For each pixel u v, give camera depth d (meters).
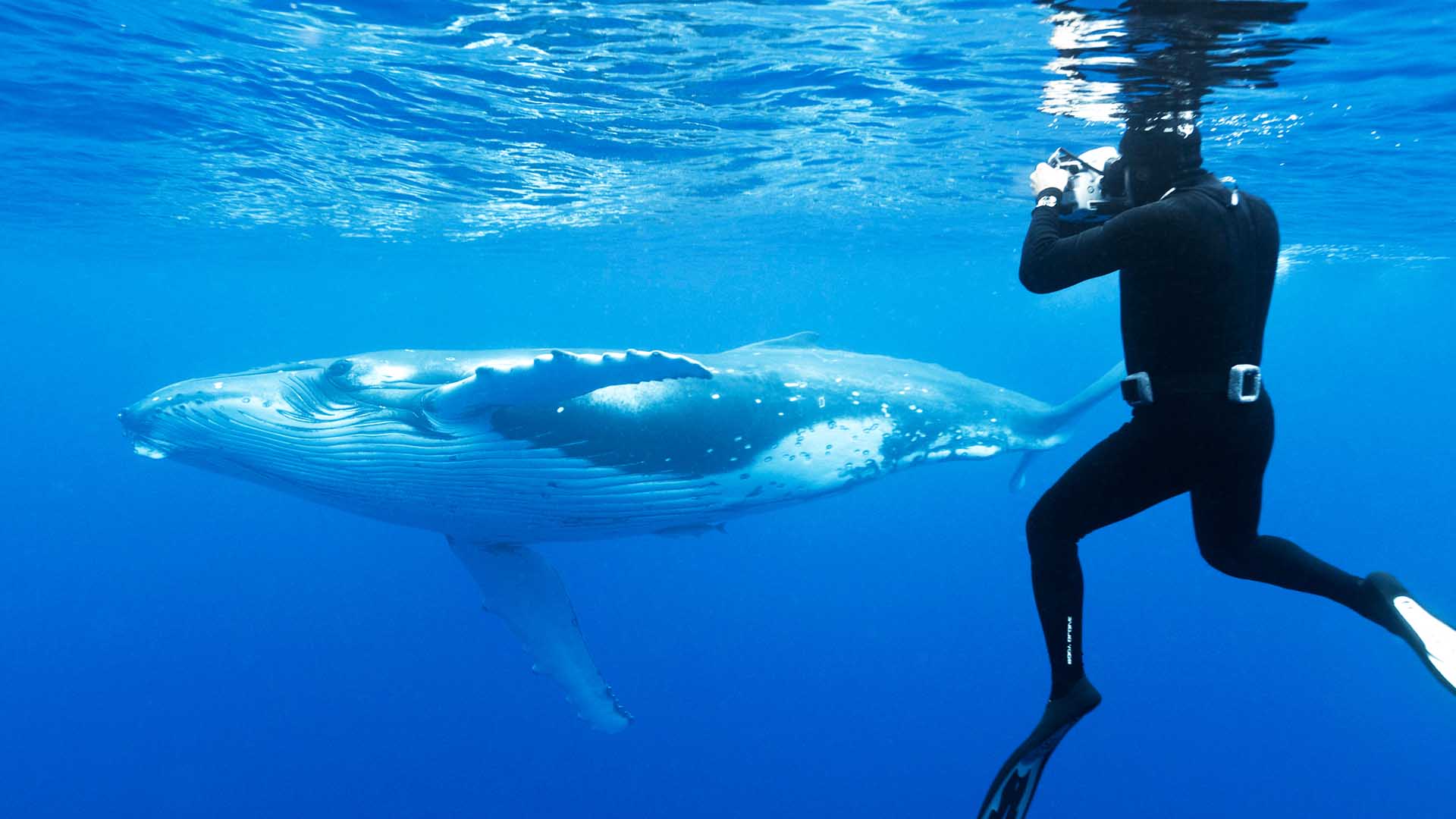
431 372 6.96
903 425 8.94
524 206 22.81
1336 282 45.34
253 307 74.00
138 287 54.41
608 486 7.44
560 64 11.04
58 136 15.53
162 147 16.30
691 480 7.76
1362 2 7.68
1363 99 10.86
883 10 8.73
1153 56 9.02
